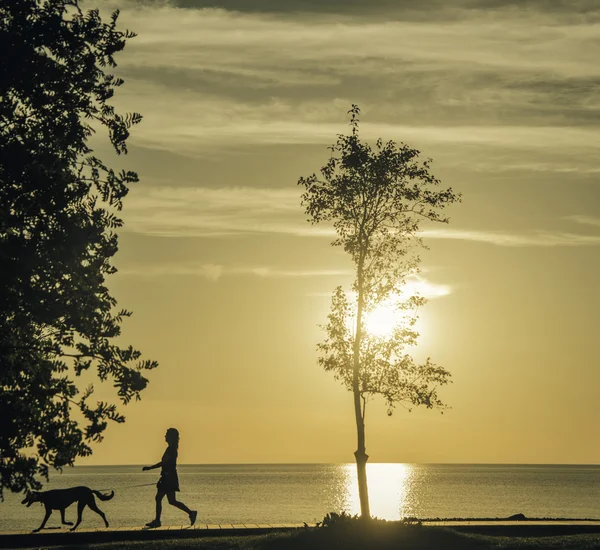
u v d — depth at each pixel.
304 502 110.25
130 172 20.34
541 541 23.39
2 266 18.11
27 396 19.12
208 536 25.70
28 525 57.72
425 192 29.88
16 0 19.62
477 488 171.50
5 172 18.48
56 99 19.94
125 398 20.16
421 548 22.44
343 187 29.73
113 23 20.80
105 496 26.72
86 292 19.38
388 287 29.84
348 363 29.69
